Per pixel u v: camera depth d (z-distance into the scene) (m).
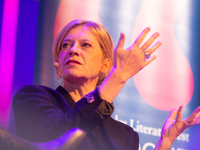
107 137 2.01
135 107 5.62
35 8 4.85
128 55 1.52
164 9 6.49
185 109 6.16
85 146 1.80
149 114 5.72
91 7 5.47
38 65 4.54
